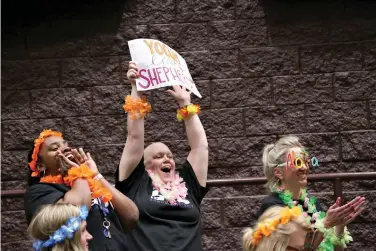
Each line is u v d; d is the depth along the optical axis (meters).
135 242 8.10
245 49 12.44
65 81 12.41
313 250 6.31
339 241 7.71
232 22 12.53
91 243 7.45
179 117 9.01
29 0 12.59
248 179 10.52
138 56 8.64
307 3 12.55
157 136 12.24
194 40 12.48
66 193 7.36
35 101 12.36
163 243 8.09
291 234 6.11
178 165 12.15
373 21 12.48
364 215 11.85
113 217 7.79
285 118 12.27
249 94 12.34
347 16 12.48
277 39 12.45
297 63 12.40
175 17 12.56
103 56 12.48
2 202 12.05
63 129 12.32
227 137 12.25
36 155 7.97
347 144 12.19
